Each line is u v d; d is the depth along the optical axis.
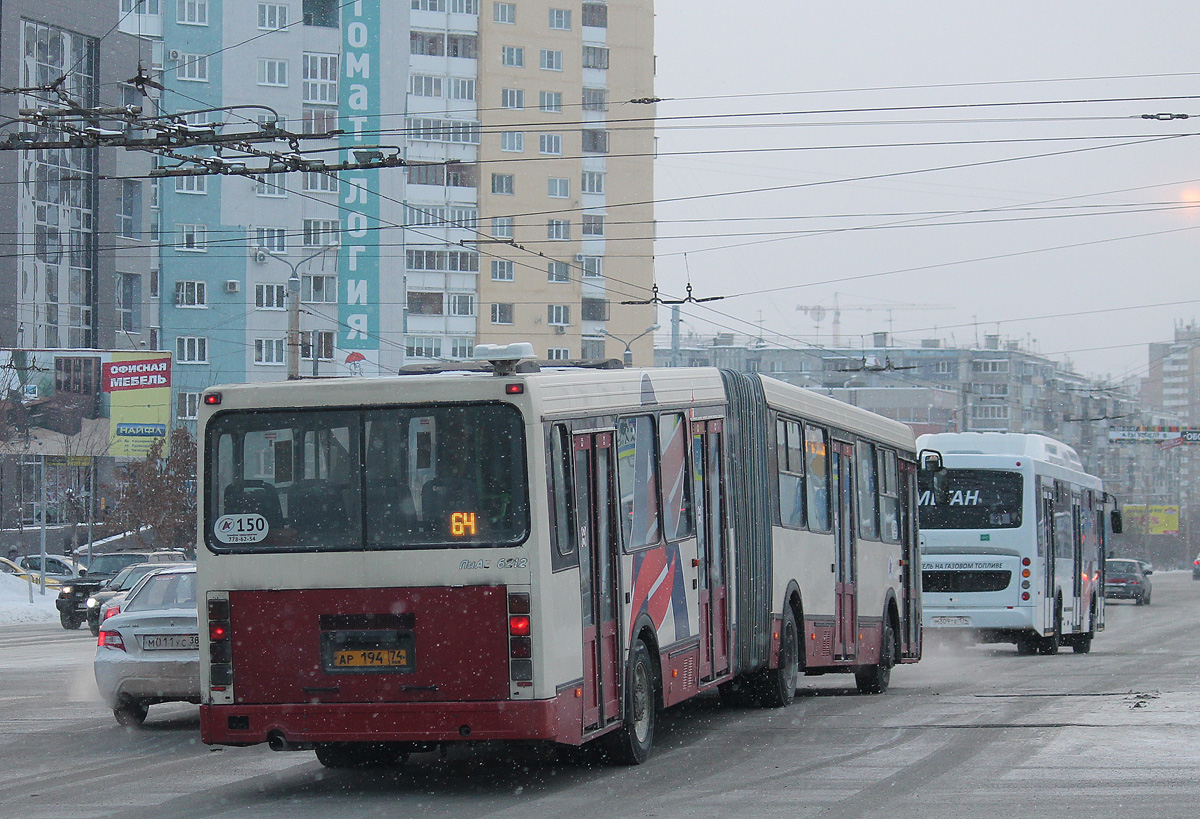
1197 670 27.45
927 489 33.44
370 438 13.12
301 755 16.44
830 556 22.45
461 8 111.06
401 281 103.81
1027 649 35.66
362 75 102.12
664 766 14.70
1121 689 22.78
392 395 13.10
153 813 12.26
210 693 13.12
